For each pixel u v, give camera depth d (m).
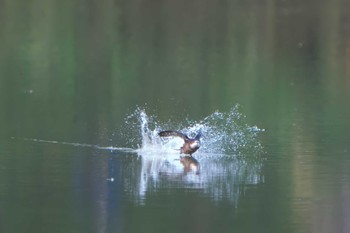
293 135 53.78
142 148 49.16
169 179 42.31
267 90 70.69
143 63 80.81
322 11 100.94
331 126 56.94
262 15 99.56
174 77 75.56
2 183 41.34
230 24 95.88
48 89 70.06
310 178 42.41
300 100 67.12
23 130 54.53
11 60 81.44
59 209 37.19
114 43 87.88
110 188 40.50
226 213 36.72
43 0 100.00
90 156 47.19
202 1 102.88
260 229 34.75
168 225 35.19
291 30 94.19
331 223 35.66
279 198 38.81
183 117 60.16
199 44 88.44
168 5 101.44
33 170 43.84
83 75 76.25
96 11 97.81
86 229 34.66
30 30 90.88
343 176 42.62
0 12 96.75
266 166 45.12
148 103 65.06
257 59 83.31
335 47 88.44
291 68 80.06
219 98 67.50
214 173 43.47
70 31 91.50
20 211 36.94
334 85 72.94
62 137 52.41
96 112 61.28
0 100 65.69
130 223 35.38
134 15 97.75
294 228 34.94
